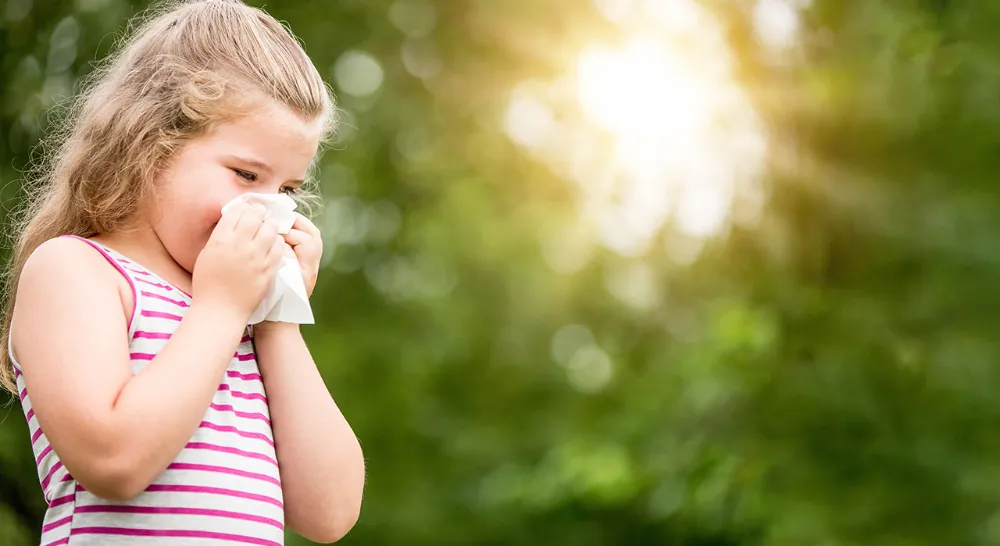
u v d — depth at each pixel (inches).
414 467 653.3
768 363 411.8
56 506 123.6
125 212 131.7
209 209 129.1
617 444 638.5
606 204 488.7
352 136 549.3
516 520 669.3
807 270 408.2
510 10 526.0
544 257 648.4
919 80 392.8
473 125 581.6
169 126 130.6
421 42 563.2
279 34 141.2
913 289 406.0
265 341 140.1
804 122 401.1
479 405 722.2
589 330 685.9
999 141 393.7
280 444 137.1
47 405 116.1
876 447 389.1
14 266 146.5
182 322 122.3
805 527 394.0
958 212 403.9
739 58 413.4
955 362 392.8
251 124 131.1
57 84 382.0
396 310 639.8
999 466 386.3
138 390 115.3
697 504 463.8
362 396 619.5
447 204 613.6
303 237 143.5
